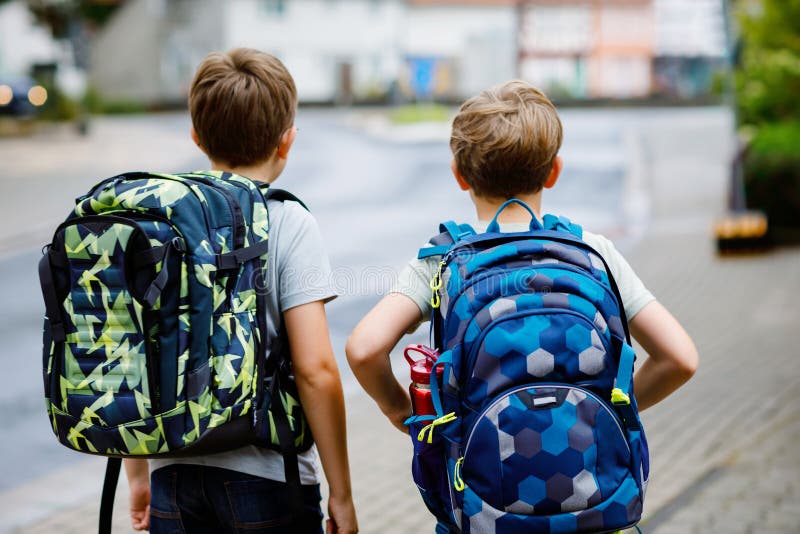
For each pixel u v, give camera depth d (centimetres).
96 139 2552
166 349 178
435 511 188
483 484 170
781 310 798
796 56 1354
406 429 204
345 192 1662
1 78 2767
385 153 2330
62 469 481
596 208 1459
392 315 190
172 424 177
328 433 198
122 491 440
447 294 181
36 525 397
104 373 179
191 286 179
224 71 206
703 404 541
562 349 171
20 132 2614
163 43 4634
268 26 4381
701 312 804
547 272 178
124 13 4753
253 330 185
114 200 184
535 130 192
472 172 196
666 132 2688
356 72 4609
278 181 1827
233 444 184
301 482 205
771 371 609
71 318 183
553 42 4994
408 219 1327
